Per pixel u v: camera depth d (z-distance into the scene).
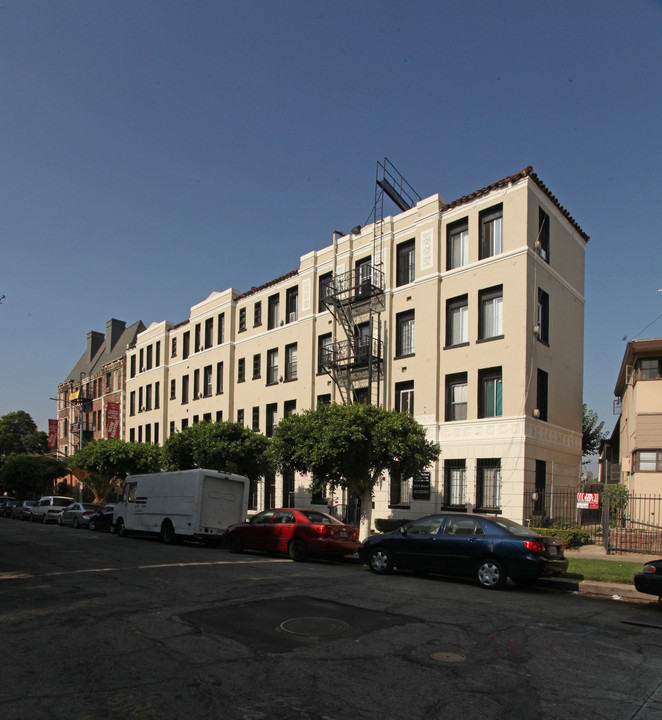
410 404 24.42
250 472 26.64
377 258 26.59
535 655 6.92
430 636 7.67
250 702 5.33
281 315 32.00
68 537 23.80
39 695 5.48
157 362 43.94
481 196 22.73
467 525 12.75
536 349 21.44
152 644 7.16
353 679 5.96
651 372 23.39
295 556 16.61
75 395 58.56
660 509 22.11
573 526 18.92
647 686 5.93
